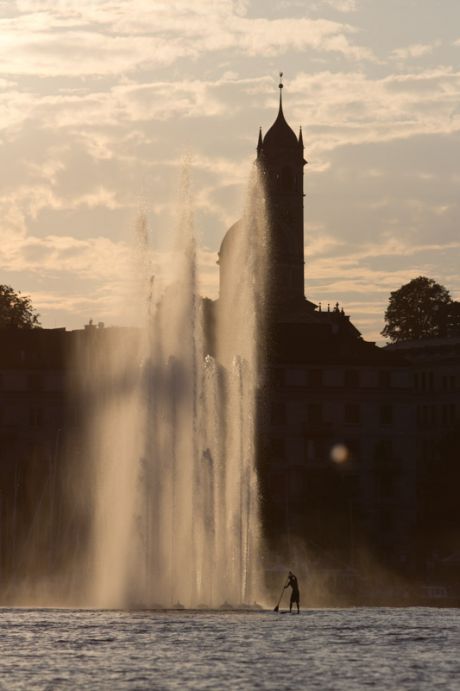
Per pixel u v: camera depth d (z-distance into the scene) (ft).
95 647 390.42
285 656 373.20
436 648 394.32
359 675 338.34
